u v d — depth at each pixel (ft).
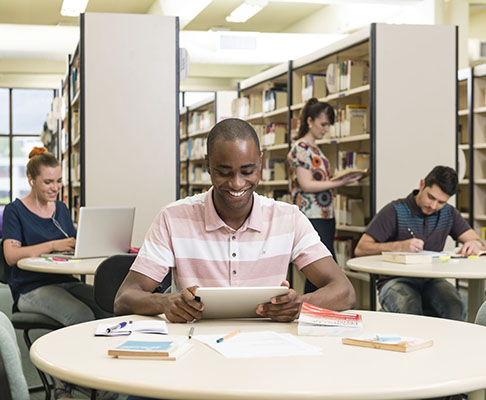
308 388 4.11
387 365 4.71
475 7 27.66
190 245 7.07
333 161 21.30
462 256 12.26
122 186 16.93
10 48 33.40
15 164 44.27
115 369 4.61
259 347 5.24
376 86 17.02
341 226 20.02
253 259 7.11
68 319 11.16
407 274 10.27
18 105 44.06
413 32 17.22
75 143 24.43
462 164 18.53
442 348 5.26
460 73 25.13
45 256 12.41
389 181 17.10
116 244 12.37
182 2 28.45
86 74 16.75
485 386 4.38
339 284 6.88
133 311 6.68
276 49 34.45
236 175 6.52
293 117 22.62
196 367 4.65
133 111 16.98
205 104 33.83
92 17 16.78
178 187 17.22
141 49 17.02
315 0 27.25
